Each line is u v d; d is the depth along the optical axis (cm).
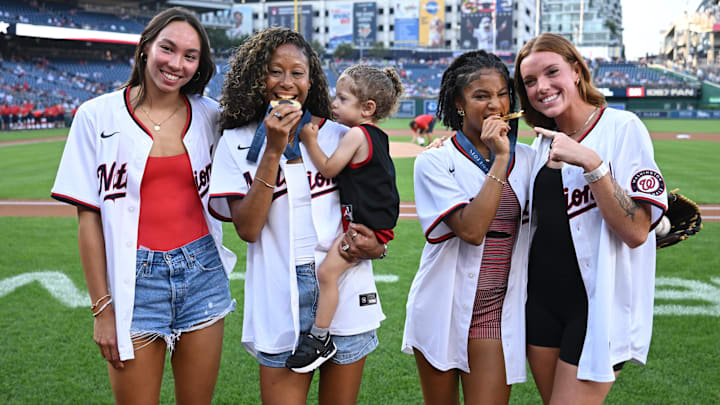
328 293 247
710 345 461
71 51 5194
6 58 4653
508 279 272
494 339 275
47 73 4603
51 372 418
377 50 7538
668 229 271
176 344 269
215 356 272
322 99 267
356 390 263
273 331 249
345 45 7500
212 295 271
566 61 254
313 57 257
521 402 383
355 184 248
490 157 278
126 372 252
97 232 253
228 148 252
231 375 420
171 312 261
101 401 378
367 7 7756
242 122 254
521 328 269
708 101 4788
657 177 233
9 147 2375
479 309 278
